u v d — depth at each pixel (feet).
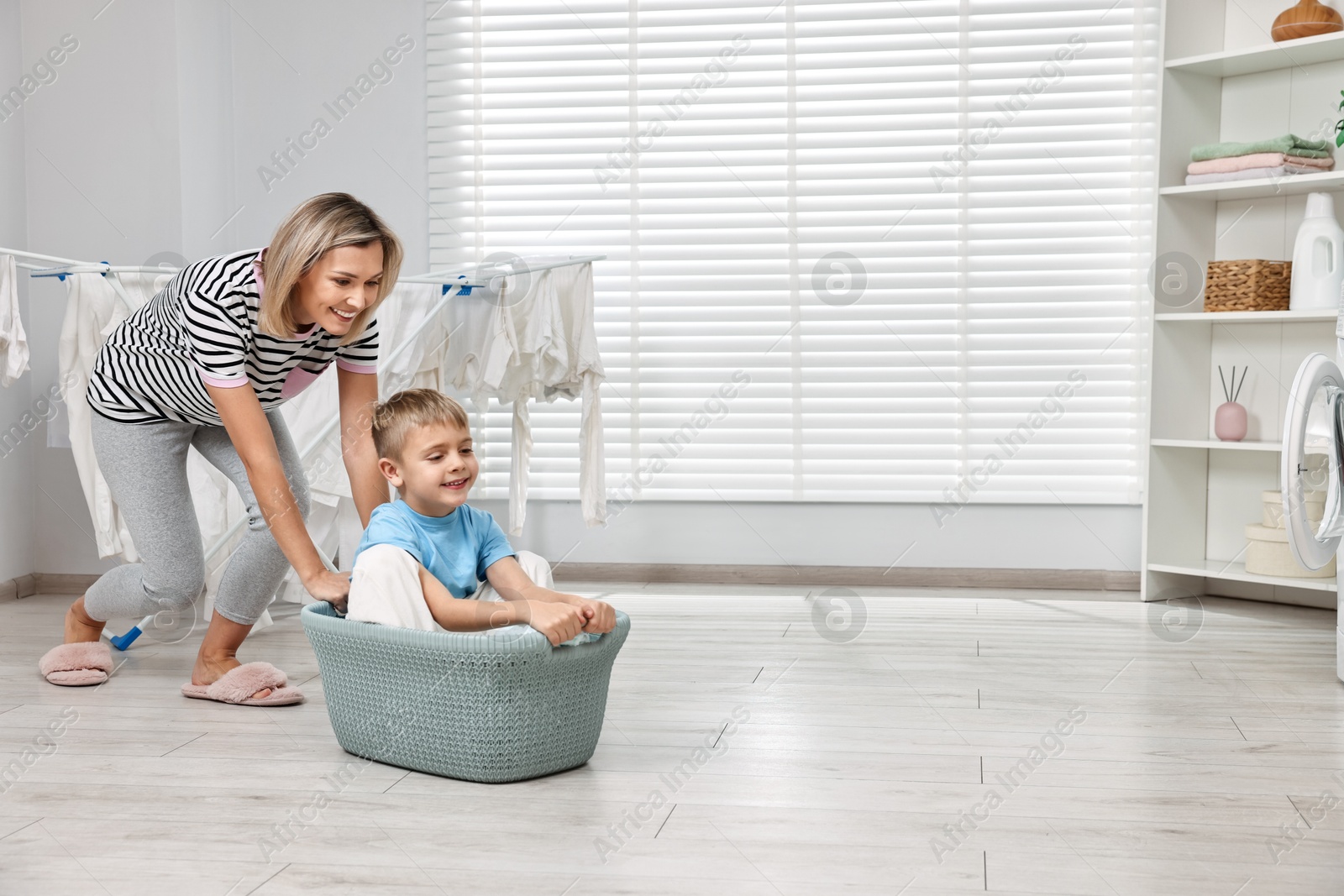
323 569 5.82
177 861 4.32
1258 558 9.89
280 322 5.57
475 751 5.20
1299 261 9.54
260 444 5.74
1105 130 10.84
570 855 4.38
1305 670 7.57
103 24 10.29
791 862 4.31
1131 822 4.75
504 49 11.30
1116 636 8.71
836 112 11.05
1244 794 5.11
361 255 5.36
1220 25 10.53
